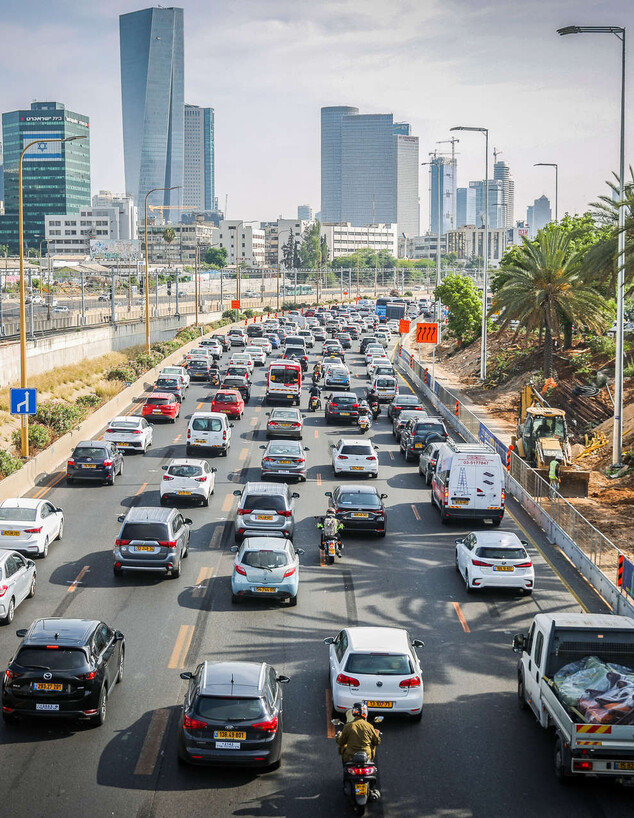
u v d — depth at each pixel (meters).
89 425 54.56
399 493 42.84
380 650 19.56
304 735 19.16
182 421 60.50
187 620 25.86
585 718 16.73
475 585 28.58
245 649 23.81
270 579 26.81
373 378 74.12
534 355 78.88
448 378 87.88
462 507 36.69
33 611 26.31
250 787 16.86
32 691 18.52
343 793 16.70
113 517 37.06
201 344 97.88
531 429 46.91
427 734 19.30
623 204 43.47
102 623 20.55
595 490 44.88
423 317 163.25
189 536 34.56
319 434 57.31
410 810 16.17
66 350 75.44
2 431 50.19
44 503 33.00
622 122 45.62
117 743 18.44
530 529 37.41
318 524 33.62
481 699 21.27
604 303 64.38
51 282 171.75
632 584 26.59
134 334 97.56
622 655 18.75
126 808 15.95
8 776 16.97
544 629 19.34
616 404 47.66
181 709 20.08
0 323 78.44
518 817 16.06
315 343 117.69
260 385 77.94
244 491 34.03
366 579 30.36
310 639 24.73
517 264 66.12
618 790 17.16
